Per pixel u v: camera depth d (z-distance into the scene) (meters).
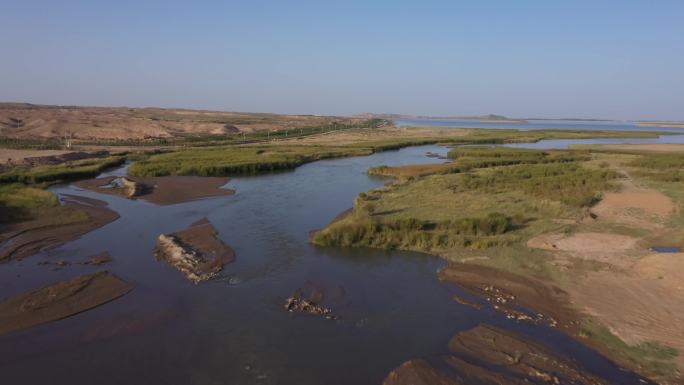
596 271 17.69
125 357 12.25
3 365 11.82
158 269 18.81
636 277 16.86
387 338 13.29
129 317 14.48
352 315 14.73
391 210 28.34
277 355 12.39
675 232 22.61
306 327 13.95
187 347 12.78
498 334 13.27
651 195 30.80
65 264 19.33
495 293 16.23
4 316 14.40
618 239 21.67
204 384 11.12
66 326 13.87
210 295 16.23
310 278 17.86
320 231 23.33
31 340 13.05
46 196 31.36
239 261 19.84
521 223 24.84
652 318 13.80
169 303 15.52
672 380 10.99
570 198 29.50
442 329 13.79
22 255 20.39
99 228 25.22
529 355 12.12
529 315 14.57
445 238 21.97
